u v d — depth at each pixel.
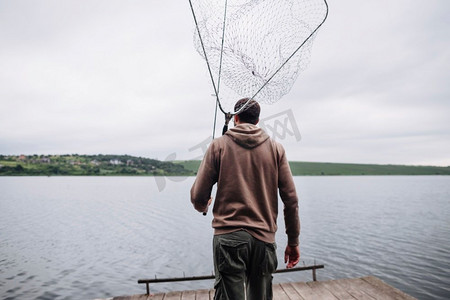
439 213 41.59
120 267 17.34
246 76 1.61
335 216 39.09
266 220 1.61
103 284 14.50
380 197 70.19
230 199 1.59
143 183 145.25
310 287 3.35
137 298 3.24
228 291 1.53
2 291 13.41
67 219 36.06
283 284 3.45
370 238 25.22
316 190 94.94
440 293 12.89
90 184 131.38
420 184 139.62
